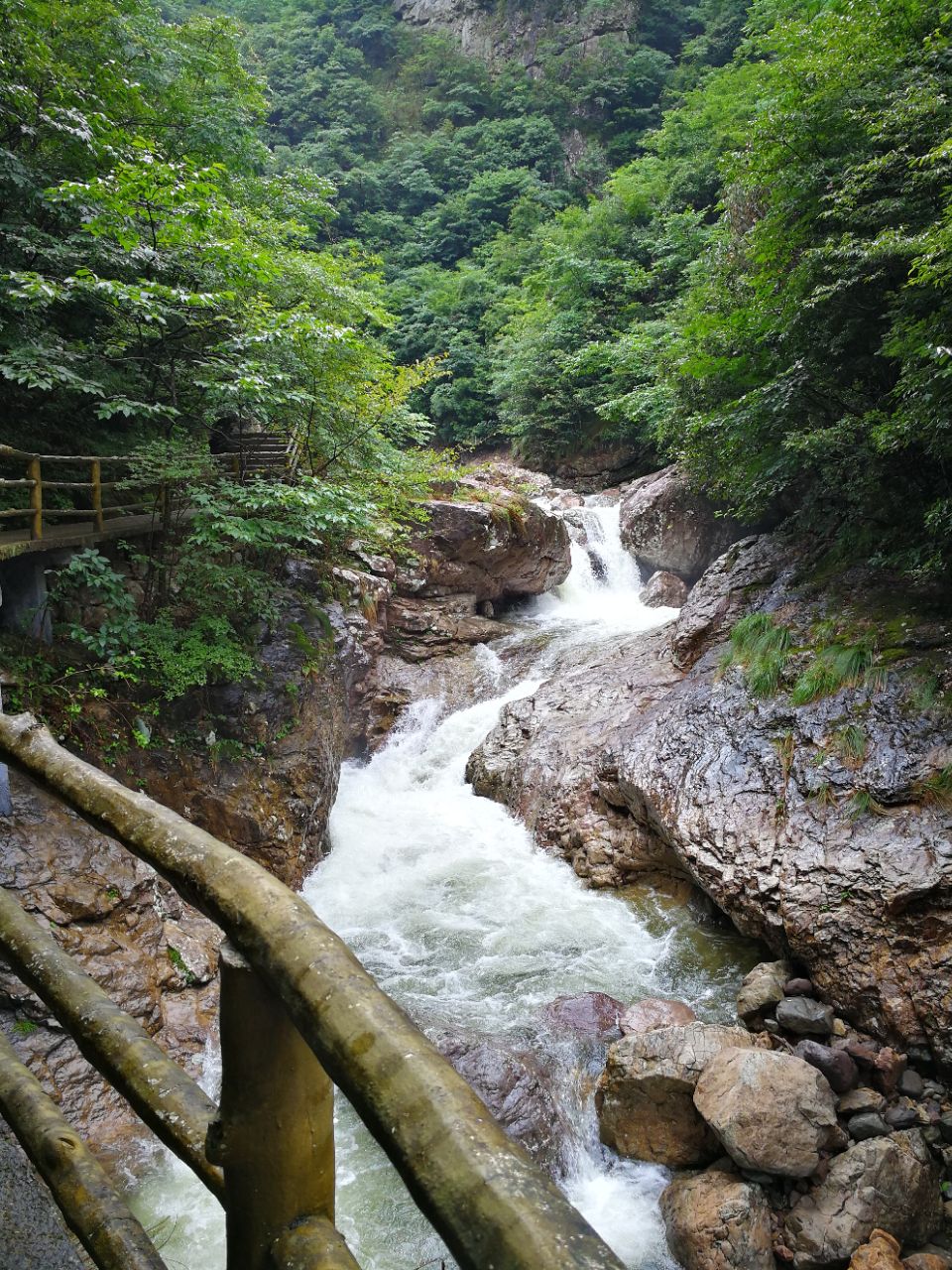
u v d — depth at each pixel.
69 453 8.54
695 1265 3.78
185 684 6.44
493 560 13.02
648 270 22.98
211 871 0.80
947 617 7.10
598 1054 5.11
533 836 8.11
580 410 21.22
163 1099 0.93
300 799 7.04
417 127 37.56
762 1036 5.05
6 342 7.21
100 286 6.74
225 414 9.38
